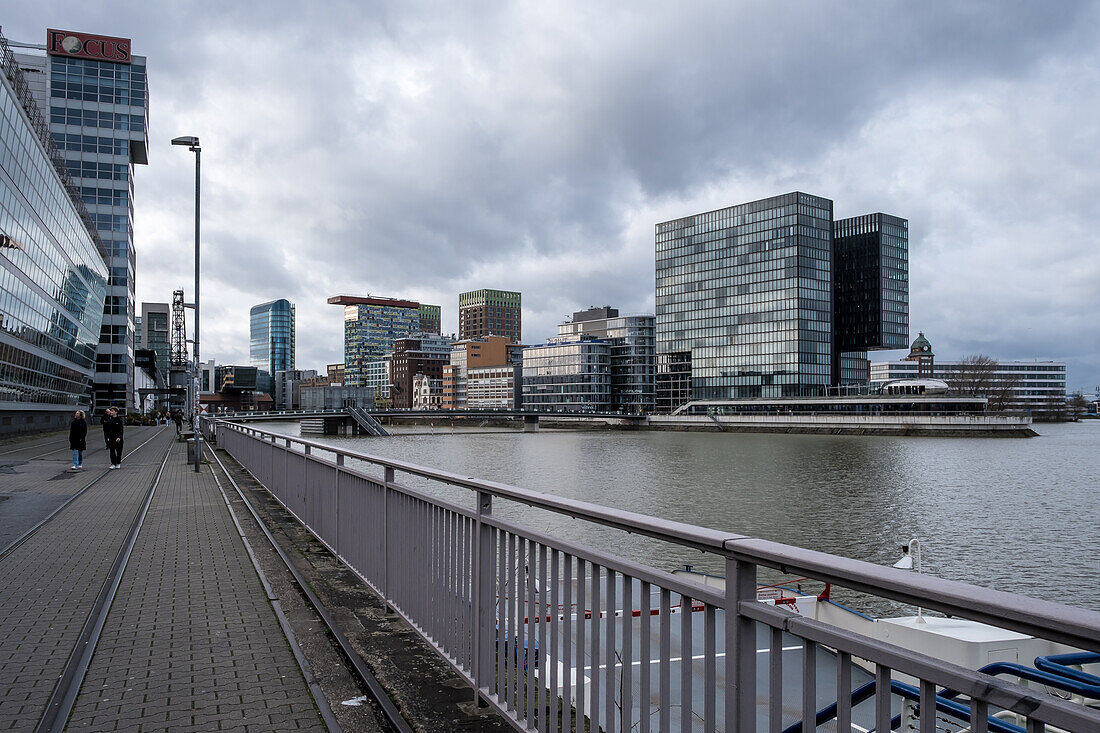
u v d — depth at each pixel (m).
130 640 5.32
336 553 7.73
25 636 5.41
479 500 4.02
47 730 3.81
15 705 4.14
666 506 37.12
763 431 122.56
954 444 87.81
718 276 140.00
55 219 52.94
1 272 40.56
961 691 1.52
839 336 150.25
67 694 4.30
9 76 44.19
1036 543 28.69
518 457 69.12
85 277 65.62
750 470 55.44
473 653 4.06
